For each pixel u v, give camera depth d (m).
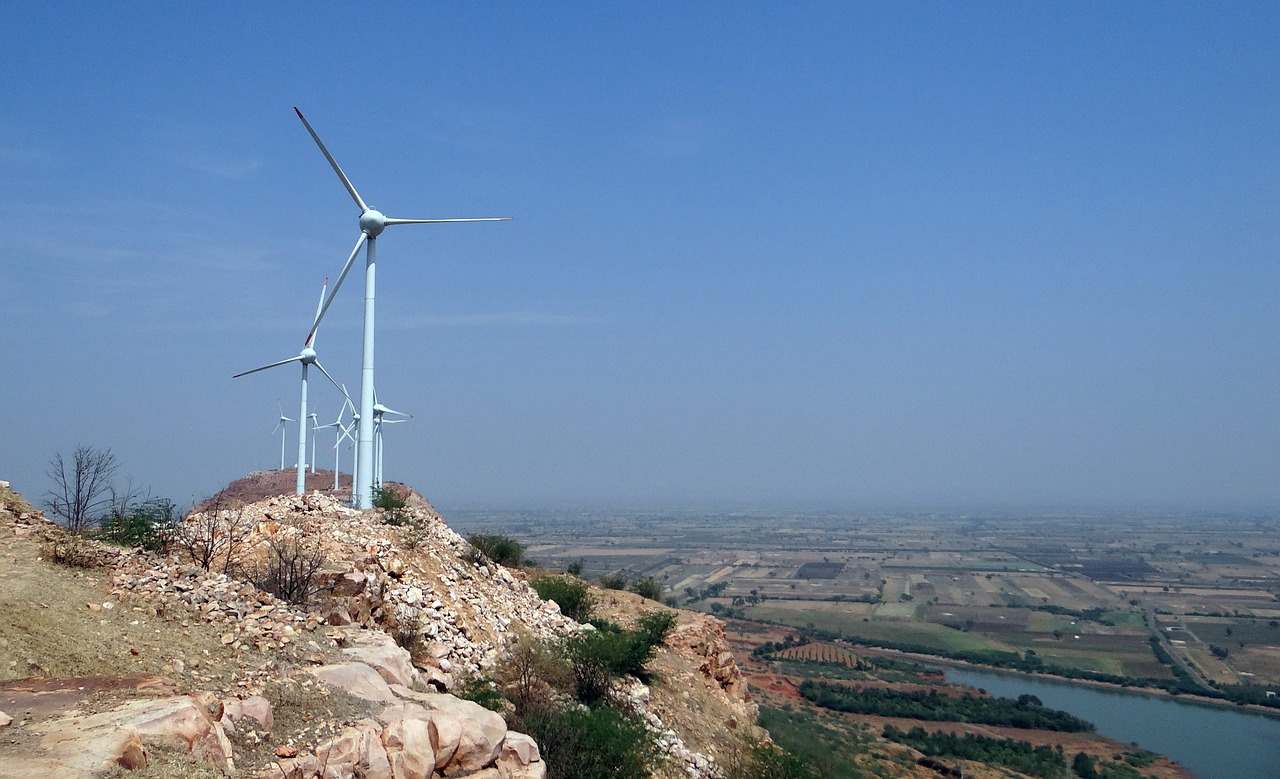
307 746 12.75
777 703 58.97
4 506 19.17
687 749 26.23
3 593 14.16
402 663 17.50
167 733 10.77
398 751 13.58
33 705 11.09
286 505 28.08
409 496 47.72
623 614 40.12
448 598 25.38
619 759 20.25
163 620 15.22
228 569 20.94
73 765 9.49
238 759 11.82
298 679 14.58
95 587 15.80
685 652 37.88
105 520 22.02
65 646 13.20
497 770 14.71
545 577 40.94
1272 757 62.16
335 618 19.78
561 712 20.97
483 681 21.58
